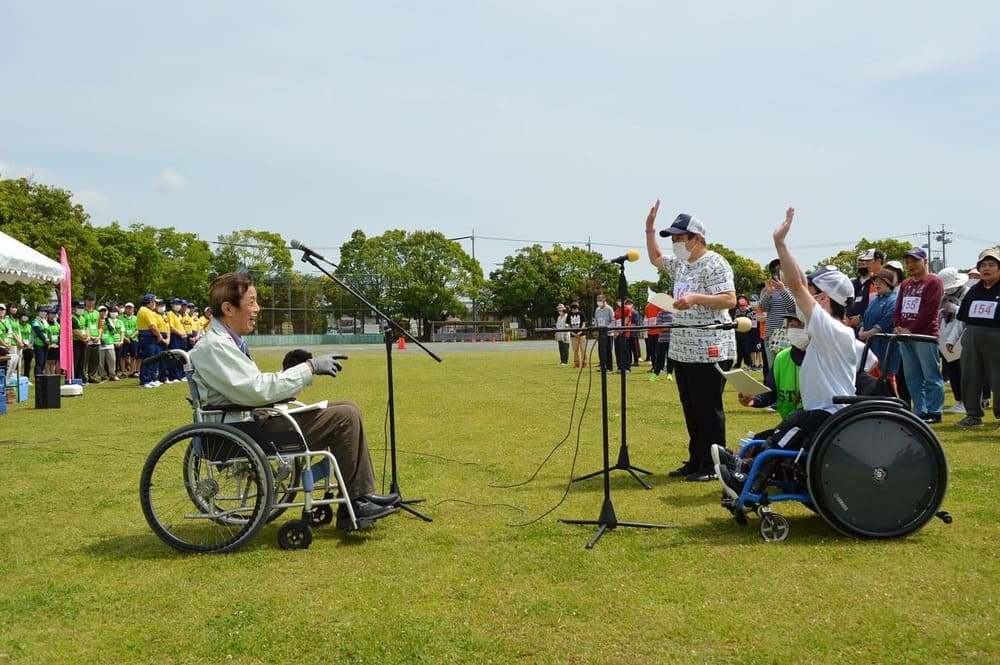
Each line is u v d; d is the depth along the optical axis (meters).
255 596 3.36
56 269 12.59
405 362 22.38
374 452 6.87
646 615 3.03
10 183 33.88
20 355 14.92
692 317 5.58
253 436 4.09
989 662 2.58
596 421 8.67
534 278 65.12
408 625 2.99
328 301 55.91
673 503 4.88
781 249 4.20
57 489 5.62
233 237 60.44
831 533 4.11
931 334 7.91
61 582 3.60
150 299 15.31
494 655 2.72
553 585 3.41
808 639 2.77
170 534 4.07
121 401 12.22
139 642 2.91
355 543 4.16
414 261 60.59
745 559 3.69
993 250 7.38
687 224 5.67
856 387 4.32
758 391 4.86
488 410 9.87
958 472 5.48
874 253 9.52
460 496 5.20
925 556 3.66
